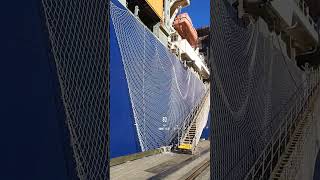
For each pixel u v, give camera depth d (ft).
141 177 58.49
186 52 149.79
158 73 102.78
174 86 118.42
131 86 81.51
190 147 95.55
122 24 82.74
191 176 61.05
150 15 120.06
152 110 92.94
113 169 64.95
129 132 76.33
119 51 78.43
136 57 87.40
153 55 100.83
